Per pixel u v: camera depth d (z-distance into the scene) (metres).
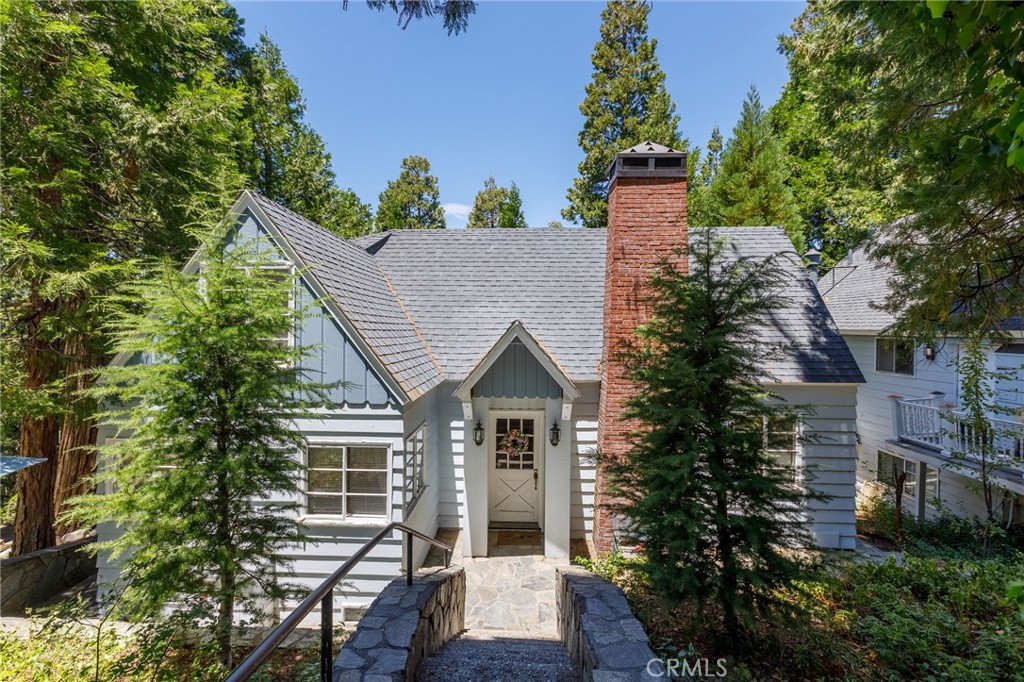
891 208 8.05
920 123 6.39
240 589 5.51
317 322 7.64
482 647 5.16
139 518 5.07
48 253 7.57
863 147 7.37
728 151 21.17
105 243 9.35
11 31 7.05
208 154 10.20
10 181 7.57
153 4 8.95
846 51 8.16
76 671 5.03
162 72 10.64
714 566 4.46
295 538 5.63
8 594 7.74
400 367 8.01
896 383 13.54
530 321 10.66
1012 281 6.39
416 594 4.64
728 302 4.71
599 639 3.87
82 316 8.32
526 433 10.34
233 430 5.41
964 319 6.96
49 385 8.38
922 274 6.71
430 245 12.78
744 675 3.83
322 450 7.68
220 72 17.73
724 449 4.70
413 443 8.20
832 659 4.42
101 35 8.77
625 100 28.58
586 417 9.88
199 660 5.29
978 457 9.59
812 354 9.07
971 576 6.27
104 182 8.88
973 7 2.52
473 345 10.30
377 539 3.92
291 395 6.00
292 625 2.21
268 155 21.77
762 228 11.95
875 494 12.81
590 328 10.52
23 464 6.97
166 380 5.06
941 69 5.68
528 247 12.60
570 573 5.72
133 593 5.01
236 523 5.43
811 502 8.93
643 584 5.72
